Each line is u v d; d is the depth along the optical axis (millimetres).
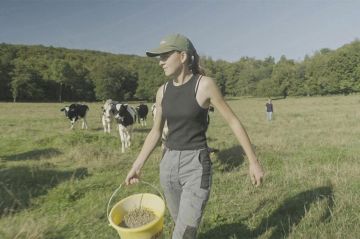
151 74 90562
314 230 4473
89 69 94500
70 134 13195
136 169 3352
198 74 3014
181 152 2979
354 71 80812
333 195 5738
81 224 5180
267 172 7477
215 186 6605
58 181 7477
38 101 82062
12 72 78625
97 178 7750
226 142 12078
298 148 10734
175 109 2939
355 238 4172
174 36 2922
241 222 4961
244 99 81438
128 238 2898
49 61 95875
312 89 84500
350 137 12875
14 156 10664
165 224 4922
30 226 4930
